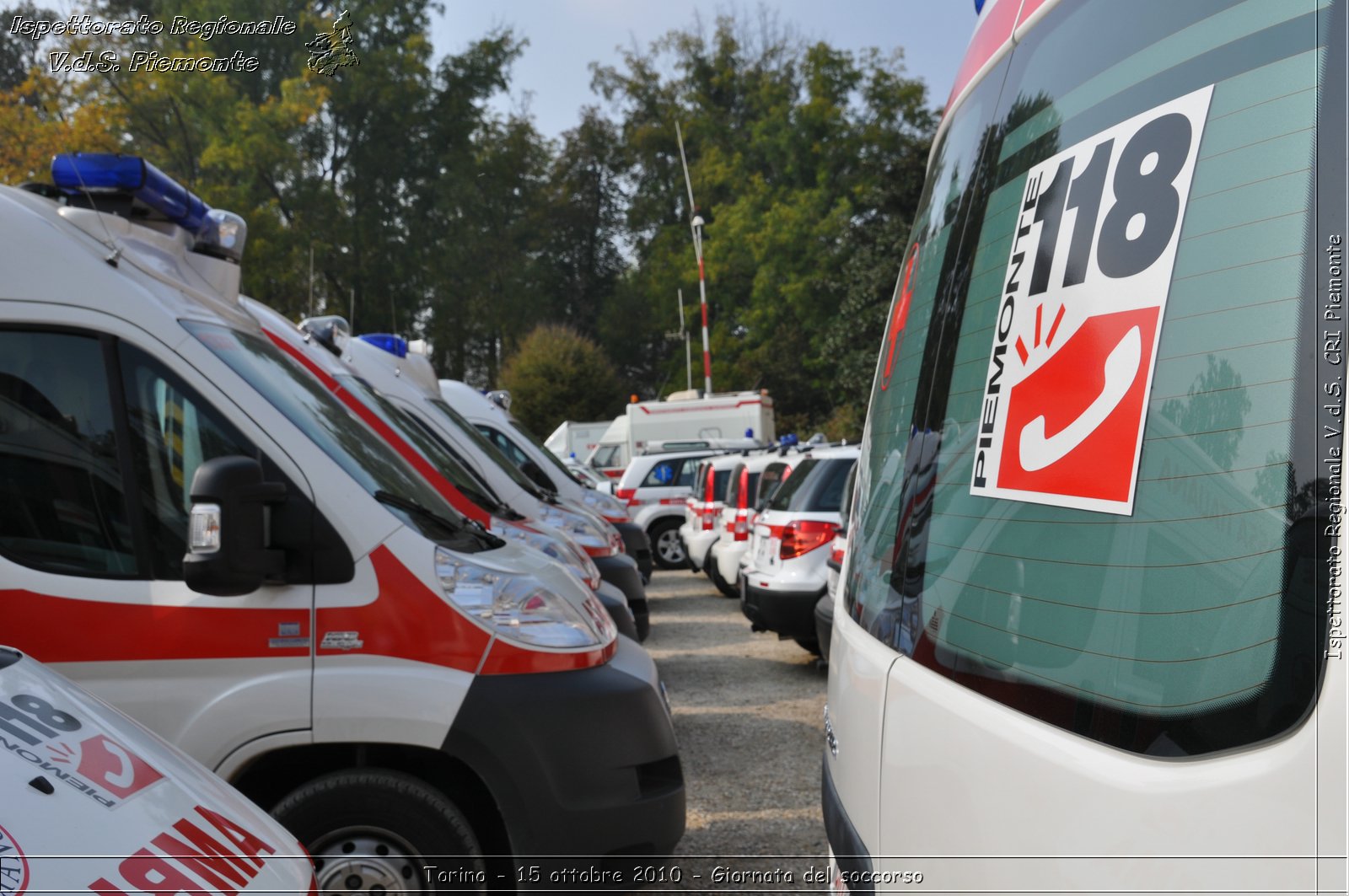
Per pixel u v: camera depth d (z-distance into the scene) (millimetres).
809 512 7770
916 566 1785
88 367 2969
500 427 9984
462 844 2910
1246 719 1008
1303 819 927
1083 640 1258
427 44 35031
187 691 2818
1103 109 1394
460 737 2869
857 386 29703
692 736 6074
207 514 2648
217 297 3670
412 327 42531
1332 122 1034
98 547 2893
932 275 1940
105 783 1380
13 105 14781
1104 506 1254
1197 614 1091
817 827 4512
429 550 3008
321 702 2826
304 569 2896
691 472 16172
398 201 38375
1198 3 1257
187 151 23875
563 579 3453
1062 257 1401
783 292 38969
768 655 8609
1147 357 1211
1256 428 1051
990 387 1571
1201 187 1180
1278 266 1063
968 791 1448
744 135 48156
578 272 54062
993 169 1709
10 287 2957
